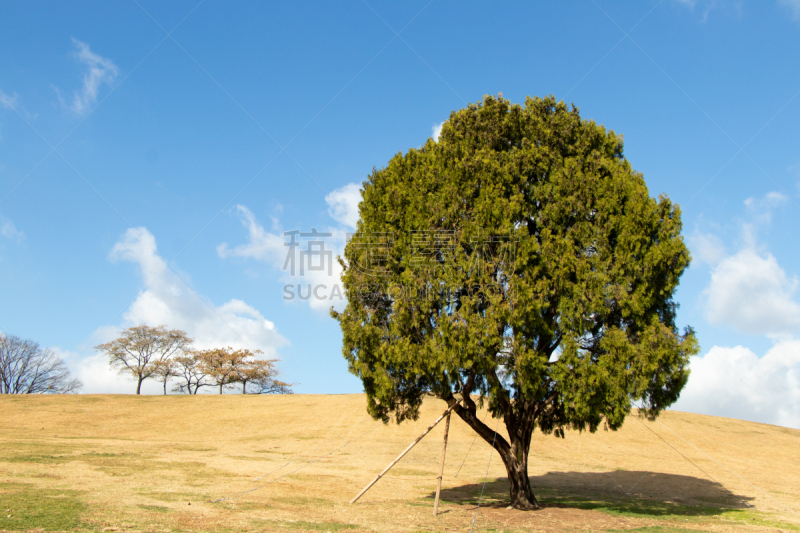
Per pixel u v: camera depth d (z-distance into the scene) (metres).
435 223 18.34
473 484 26.02
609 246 17.67
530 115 19.72
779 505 23.67
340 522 14.62
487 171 18.41
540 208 18.47
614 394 16.33
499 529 14.91
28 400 53.47
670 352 16.44
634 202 17.48
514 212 17.50
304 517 15.11
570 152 19.28
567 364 16.55
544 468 34.16
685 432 49.00
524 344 16.55
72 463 23.33
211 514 14.54
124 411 51.00
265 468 27.28
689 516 19.61
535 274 16.97
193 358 77.12
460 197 18.34
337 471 27.92
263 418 49.78
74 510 13.56
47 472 20.25
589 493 25.39
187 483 20.59
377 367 18.56
